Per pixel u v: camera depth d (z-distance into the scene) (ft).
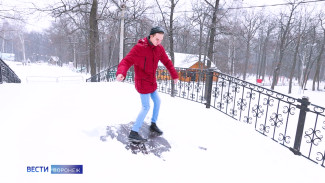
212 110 16.14
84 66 155.43
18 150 7.50
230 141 10.68
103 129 10.18
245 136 11.61
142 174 7.05
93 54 52.65
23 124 9.84
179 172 7.49
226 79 15.61
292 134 27.22
